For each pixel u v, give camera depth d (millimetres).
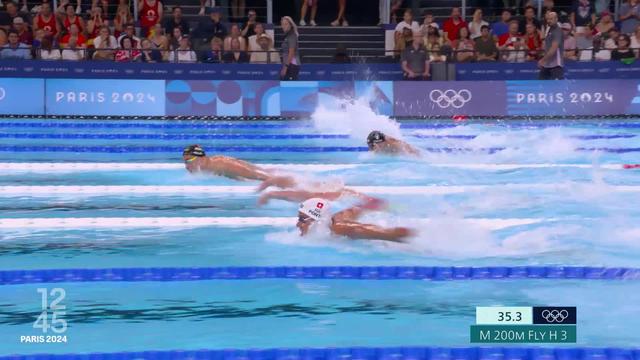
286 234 11352
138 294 8852
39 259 10164
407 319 8047
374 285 9180
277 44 31500
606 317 8078
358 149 19844
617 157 18312
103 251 10555
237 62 27875
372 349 7168
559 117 26297
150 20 29719
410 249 10492
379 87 26250
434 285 9164
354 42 31391
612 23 28828
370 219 11812
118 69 26922
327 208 11211
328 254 10297
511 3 31750
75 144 20484
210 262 9977
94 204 13430
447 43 28859
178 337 7562
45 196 14109
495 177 15750
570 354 7180
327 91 26281
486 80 26828
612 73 27109
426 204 13180
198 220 12281
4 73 26359
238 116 26266
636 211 12727
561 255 10219
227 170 15414
